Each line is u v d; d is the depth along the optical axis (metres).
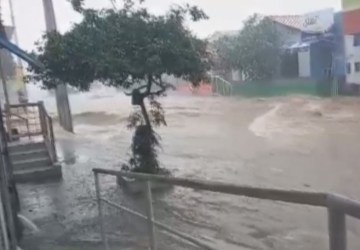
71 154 14.38
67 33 9.34
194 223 6.39
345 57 21.16
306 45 24.03
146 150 9.91
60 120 19.81
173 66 9.12
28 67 9.45
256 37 27.31
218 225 6.24
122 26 9.17
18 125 13.58
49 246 5.77
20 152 10.82
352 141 12.84
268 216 6.46
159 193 7.93
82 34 9.14
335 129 14.84
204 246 2.97
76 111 29.25
